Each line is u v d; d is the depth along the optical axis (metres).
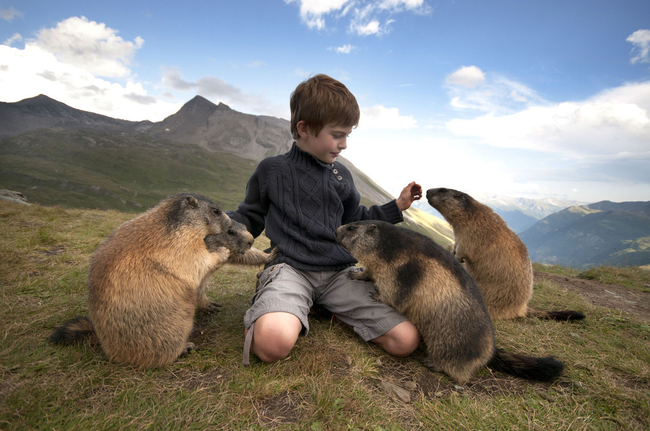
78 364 0.67
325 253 0.90
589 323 1.13
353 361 0.77
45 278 1.08
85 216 2.47
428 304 0.80
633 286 1.75
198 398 0.60
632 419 0.65
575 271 2.32
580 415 0.65
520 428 0.60
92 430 0.51
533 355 0.88
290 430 0.55
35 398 0.56
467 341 0.76
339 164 1.03
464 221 1.25
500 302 1.17
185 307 0.75
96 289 0.68
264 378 0.67
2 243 1.38
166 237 0.75
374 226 0.87
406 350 0.81
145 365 0.69
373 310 0.83
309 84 0.85
